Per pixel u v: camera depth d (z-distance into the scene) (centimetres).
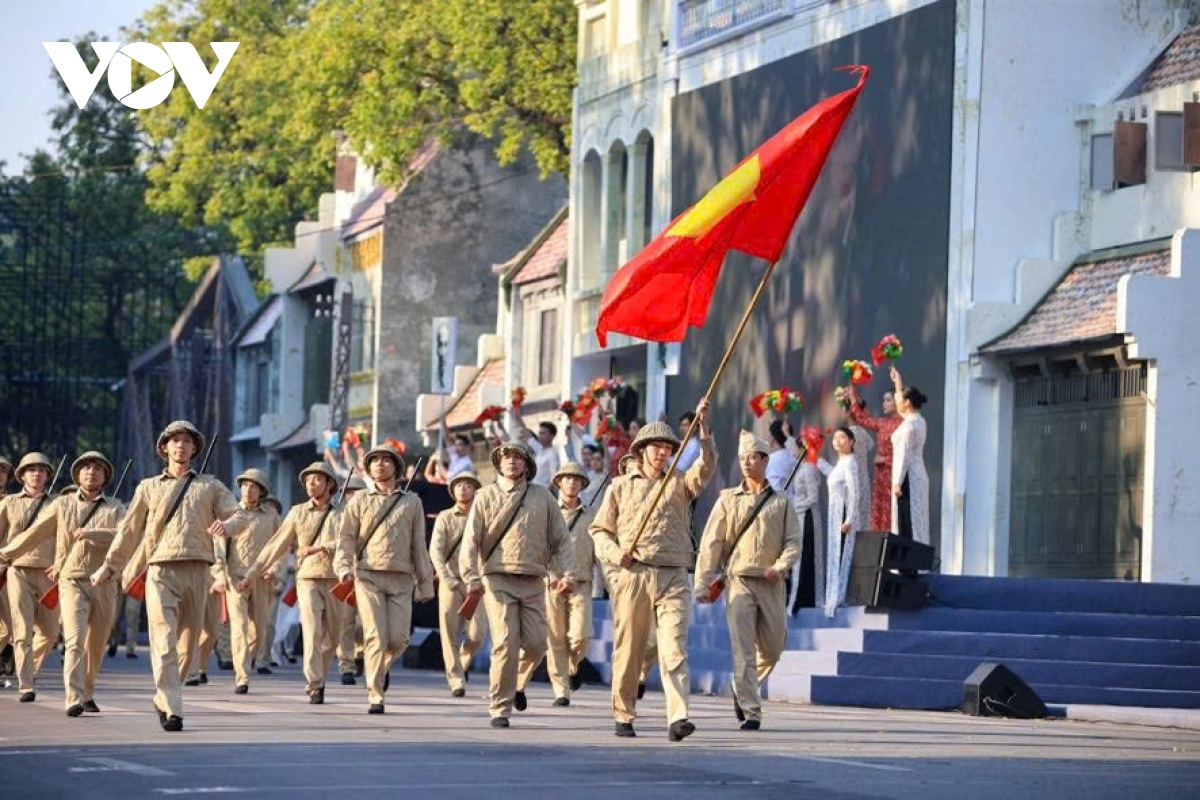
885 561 5625
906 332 7169
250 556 6562
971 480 6894
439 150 13212
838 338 7525
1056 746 4119
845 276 7506
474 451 12019
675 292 4497
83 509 4631
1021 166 6962
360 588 4759
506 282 11644
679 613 4047
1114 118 6881
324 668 5269
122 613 8219
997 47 6956
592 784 3161
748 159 4450
